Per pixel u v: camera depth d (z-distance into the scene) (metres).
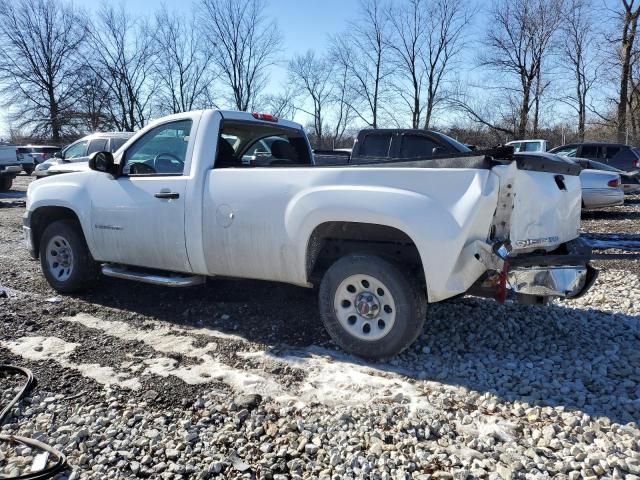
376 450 2.73
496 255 3.47
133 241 4.87
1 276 6.50
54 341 4.29
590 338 4.40
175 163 4.77
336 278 3.92
